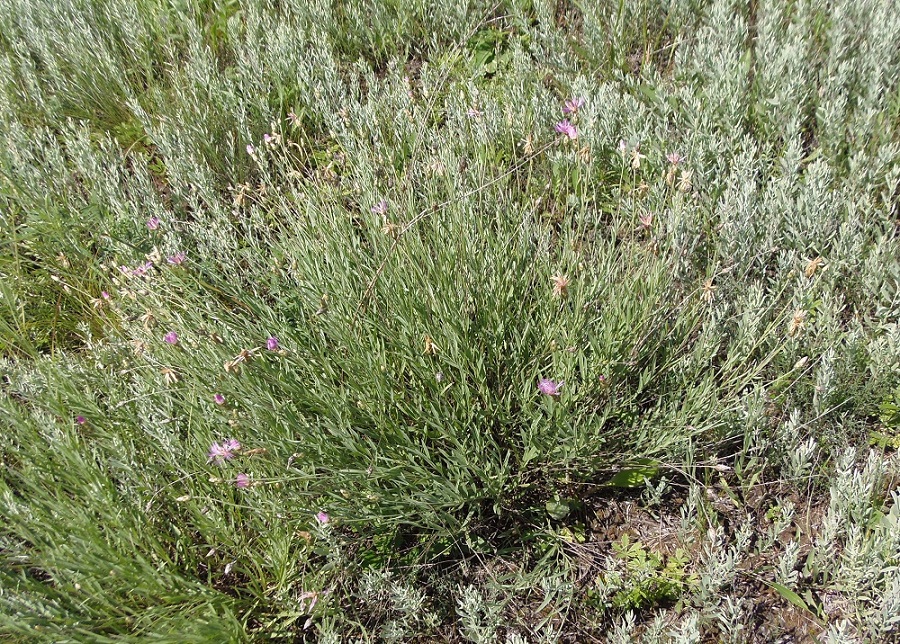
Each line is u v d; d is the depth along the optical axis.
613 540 2.49
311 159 3.98
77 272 3.41
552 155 3.57
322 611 2.23
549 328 2.58
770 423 2.64
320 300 2.55
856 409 2.65
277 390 2.44
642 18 4.48
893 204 3.18
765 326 2.80
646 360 2.74
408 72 4.58
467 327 2.60
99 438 2.59
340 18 4.88
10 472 2.47
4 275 3.34
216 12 4.82
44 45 4.36
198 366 2.46
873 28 3.83
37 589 2.12
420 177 3.34
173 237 3.11
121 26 4.60
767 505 2.52
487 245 2.82
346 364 2.48
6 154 3.68
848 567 2.18
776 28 4.06
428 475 2.36
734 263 2.98
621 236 3.26
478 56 4.48
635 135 3.46
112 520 2.20
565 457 2.43
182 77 4.27
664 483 2.40
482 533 2.53
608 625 2.27
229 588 2.38
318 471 2.38
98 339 3.24
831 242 3.11
